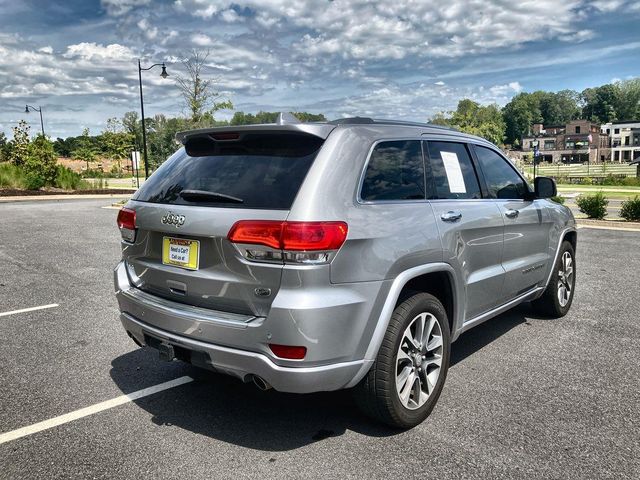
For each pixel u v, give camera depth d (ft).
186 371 13.87
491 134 214.28
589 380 13.10
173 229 10.21
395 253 10.05
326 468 9.34
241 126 10.25
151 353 15.12
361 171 10.11
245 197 9.57
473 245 12.59
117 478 9.05
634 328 17.29
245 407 11.81
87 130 205.26
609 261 29.43
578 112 641.40
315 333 8.96
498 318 18.49
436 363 11.32
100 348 15.46
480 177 13.79
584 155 417.08
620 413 11.35
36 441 10.27
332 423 11.05
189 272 10.12
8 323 17.74
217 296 9.78
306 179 9.35
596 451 9.86
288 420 11.19
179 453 9.86
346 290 9.34
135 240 11.39
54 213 55.11
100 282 23.65
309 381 9.11
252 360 9.17
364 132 10.64
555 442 10.18
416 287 11.80
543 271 16.79
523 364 14.17
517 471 9.22
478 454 9.77
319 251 8.97
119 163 195.31
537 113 593.42
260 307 9.28
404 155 11.38
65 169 95.61
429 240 10.89
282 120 10.52
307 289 8.97
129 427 10.85
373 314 9.74
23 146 92.53
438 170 12.22
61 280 24.02
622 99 593.01
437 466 9.39
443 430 10.68
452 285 11.90
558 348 15.40
